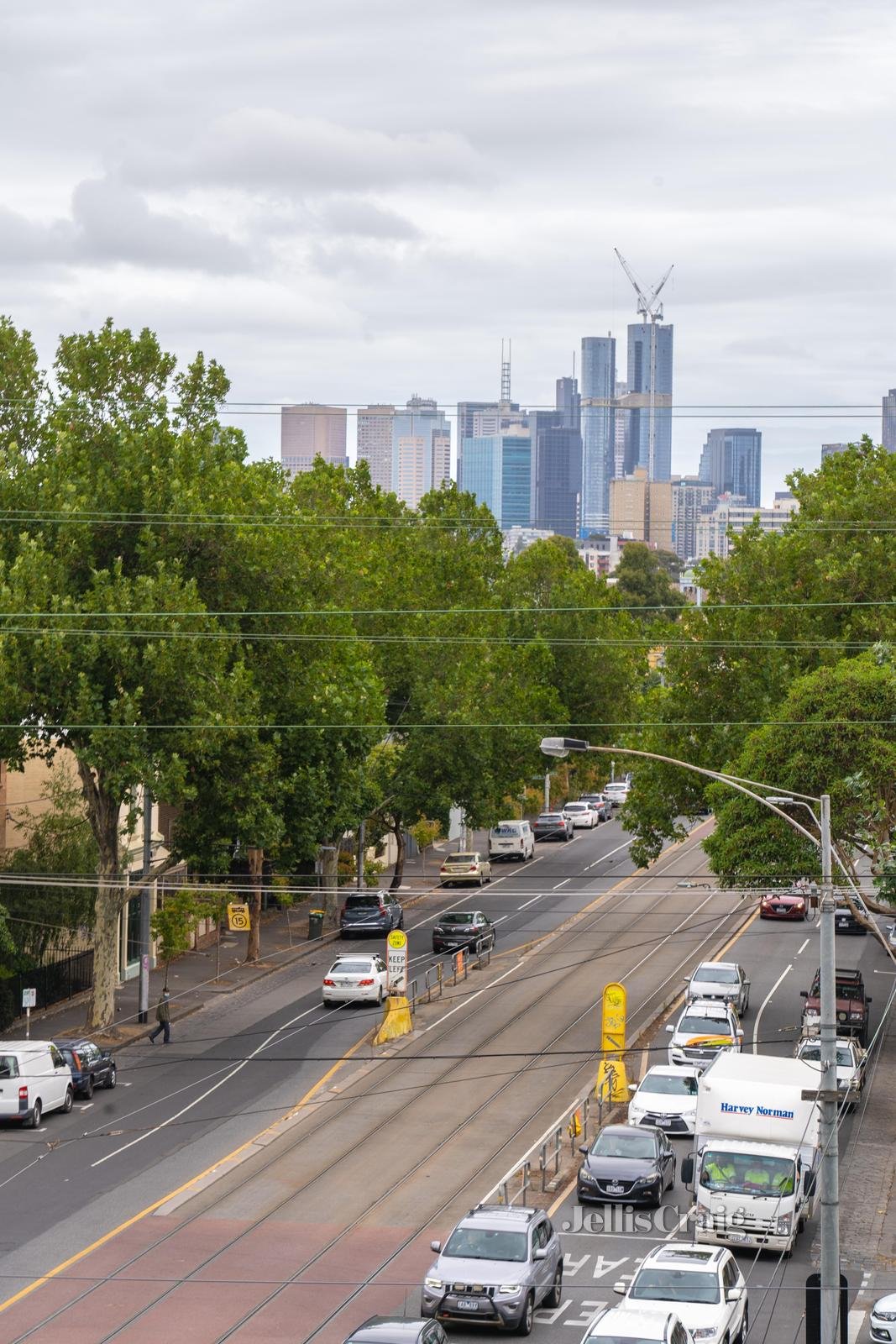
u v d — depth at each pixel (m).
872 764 59.22
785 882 62.62
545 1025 68.12
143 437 66.19
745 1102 42.53
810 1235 43.25
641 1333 30.53
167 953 72.06
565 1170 48.12
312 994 76.00
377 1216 43.50
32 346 73.12
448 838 130.88
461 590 113.81
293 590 68.81
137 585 61.47
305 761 71.38
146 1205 44.25
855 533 76.81
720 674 75.69
